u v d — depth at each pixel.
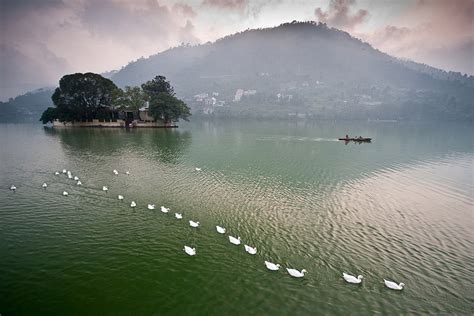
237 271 27.23
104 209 41.19
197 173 62.50
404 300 24.17
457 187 56.62
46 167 65.06
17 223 36.22
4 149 88.56
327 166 72.19
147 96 161.75
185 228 35.72
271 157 82.56
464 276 27.69
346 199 47.94
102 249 30.48
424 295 24.88
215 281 25.66
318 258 29.91
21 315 21.33
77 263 27.92
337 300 23.84
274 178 59.62
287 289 24.94
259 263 28.62
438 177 64.12
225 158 80.12
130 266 27.58
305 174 63.62
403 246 33.00
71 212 39.94
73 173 60.28
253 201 45.56
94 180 55.56
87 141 106.69
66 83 145.88
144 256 29.34
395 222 39.47
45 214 39.12
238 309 22.38
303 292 24.66
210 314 21.77
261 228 36.34
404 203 46.94
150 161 73.94
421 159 84.31
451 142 125.38
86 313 21.61
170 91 184.00
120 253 29.80
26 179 55.31
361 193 51.44
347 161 79.06
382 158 84.56
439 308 23.38
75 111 154.25
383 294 24.78
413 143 120.06
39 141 105.75
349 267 28.53
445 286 26.16
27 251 29.83
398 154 91.75
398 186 56.69
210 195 48.00
